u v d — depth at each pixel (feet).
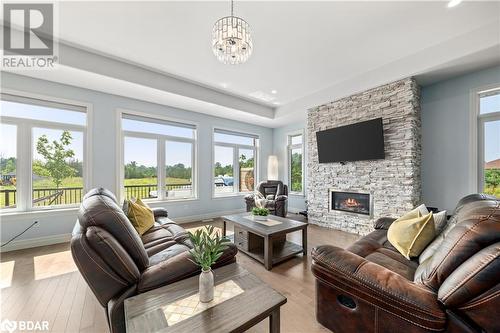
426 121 11.16
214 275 4.36
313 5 6.87
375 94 11.55
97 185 11.80
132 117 13.30
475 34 8.13
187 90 12.87
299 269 7.86
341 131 12.82
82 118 11.57
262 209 10.23
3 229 9.50
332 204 13.78
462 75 10.01
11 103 9.89
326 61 10.46
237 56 6.77
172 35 8.43
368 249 5.95
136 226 7.56
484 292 2.83
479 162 9.73
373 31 8.21
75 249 3.54
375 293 3.71
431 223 5.38
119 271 3.68
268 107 17.53
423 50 9.50
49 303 5.75
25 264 8.13
